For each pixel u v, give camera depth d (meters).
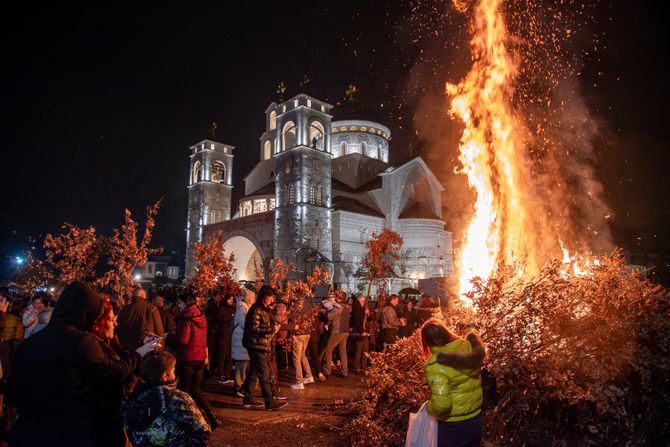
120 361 3.74
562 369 5.68
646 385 5.87
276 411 9.00
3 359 7.86
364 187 55.69
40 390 3.35
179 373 7.51
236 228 54.56
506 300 6.47
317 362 12.39
